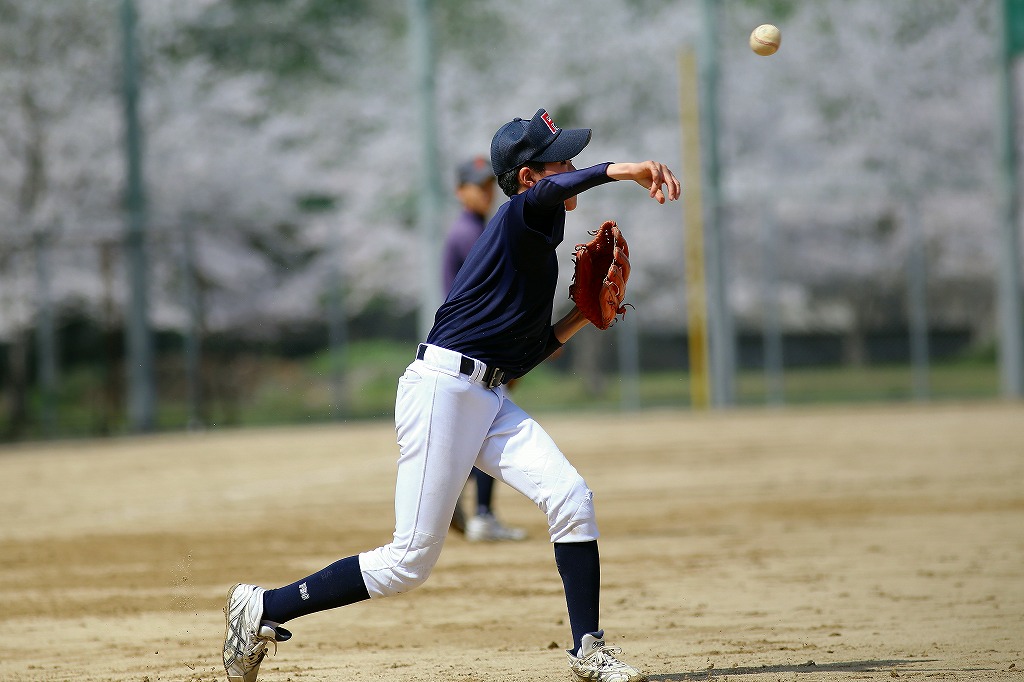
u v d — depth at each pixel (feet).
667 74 300.20
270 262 291.99
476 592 72.95
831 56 301.84
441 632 61.72
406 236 301.63
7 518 114.83
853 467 137.90
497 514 110.32
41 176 283.38
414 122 305.32
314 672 52.70
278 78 303.89
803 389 279.28
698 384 255.09
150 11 291.38
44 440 239.71
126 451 197.67
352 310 292.61
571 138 46.24
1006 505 104.63
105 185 286.46
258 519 108.27
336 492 128.26
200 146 294.87
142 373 244.01
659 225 284.61
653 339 282.36
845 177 298.76
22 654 58.18
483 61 304.71
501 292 45.70
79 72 284.61
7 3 280.10
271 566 82.94
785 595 69.21
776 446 165.78
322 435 217.77
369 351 286.05
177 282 264.11
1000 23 259.80
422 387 45.88
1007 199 259.60
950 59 301.63
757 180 298.76
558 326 50.37
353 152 304.71
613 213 285.84
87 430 245.24
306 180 300.81
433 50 285.43
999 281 262.67
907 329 278.87
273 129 301.63
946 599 66.59
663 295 282.97
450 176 302.86
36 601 72.43
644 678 45.06
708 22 256.93
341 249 295.28
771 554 84.07
